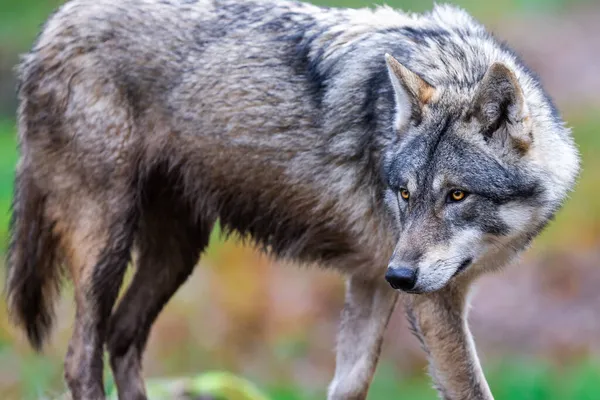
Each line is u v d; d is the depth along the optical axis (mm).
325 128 11023
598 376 20141
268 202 11586
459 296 10703
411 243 9750
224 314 22766
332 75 11062
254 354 21844
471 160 9820
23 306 12258
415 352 22031
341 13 11523
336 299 23750
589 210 26906
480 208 9875
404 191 10086
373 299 11547
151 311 12492
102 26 11516
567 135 10797
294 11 11484
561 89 35219
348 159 10961
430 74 10594
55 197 11773
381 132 10688
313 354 21938
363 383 11453
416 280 9656
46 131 11711
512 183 9883
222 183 11719
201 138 11539
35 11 40750
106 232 11609
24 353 18266
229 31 11414
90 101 11469
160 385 13172
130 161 11570
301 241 11633
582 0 43531
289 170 11289
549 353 21953
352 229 11188
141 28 11484
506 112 9805
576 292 24234
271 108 11211
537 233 10578
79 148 11547
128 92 11500
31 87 11773
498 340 22797
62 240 11852
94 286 11688
